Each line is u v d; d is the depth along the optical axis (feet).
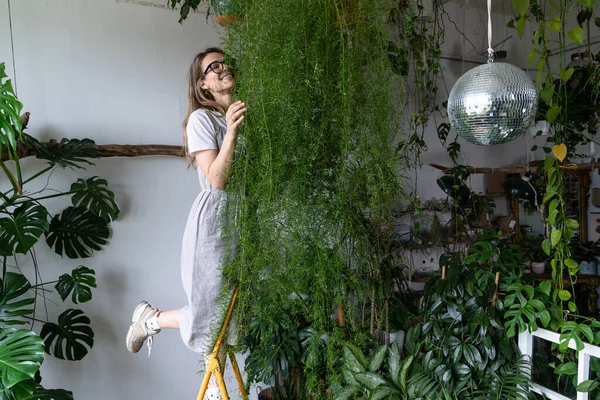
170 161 8.78
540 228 12.94
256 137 4.43
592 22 11.35
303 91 4.32
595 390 5.53
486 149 12.40
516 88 4.38
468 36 11.89
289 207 4.45
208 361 5.33
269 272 4.77
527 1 5.24
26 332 5.99
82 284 7.56
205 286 5.17
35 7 7.55
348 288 5.65
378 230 5.62
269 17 4.18
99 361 8.36
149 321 5.88
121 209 8.40
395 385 6.10
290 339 7.04
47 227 6.79
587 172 12.28
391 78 4.67
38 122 7.66
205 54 5.42
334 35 4.54
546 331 5.88
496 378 5.94
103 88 8.11
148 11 8.39
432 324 6.48
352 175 4.71
